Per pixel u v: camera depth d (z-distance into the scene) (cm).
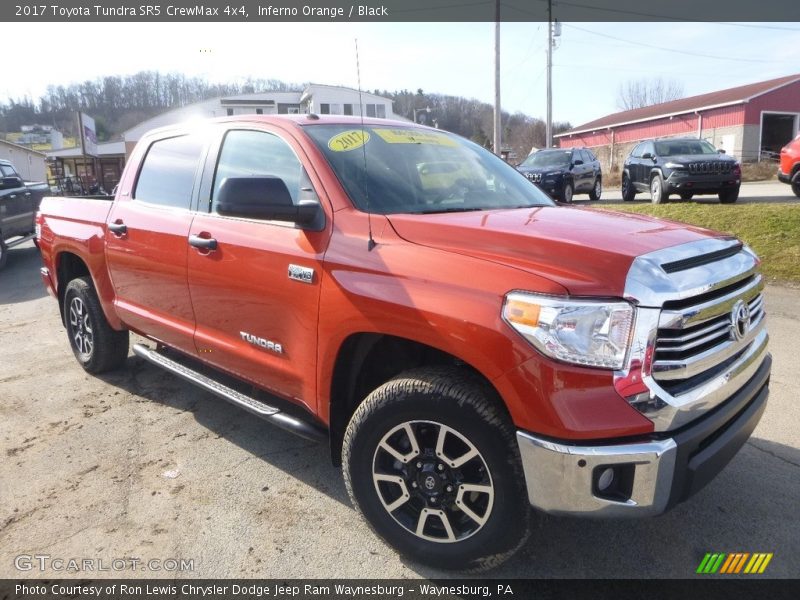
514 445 223
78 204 485
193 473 342
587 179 1733
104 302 452
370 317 250
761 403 268
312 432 297
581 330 207
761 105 3441
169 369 393
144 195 413
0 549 277
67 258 501
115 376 499
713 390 228
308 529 289
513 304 214
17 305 823
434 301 231
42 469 348
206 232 341
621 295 208
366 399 260
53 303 825
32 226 1272
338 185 289
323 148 307
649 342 208
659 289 211
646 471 208
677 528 285
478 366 220
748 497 306
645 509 212
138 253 396
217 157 357
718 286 231
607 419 206
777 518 290
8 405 443
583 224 265
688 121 3800
